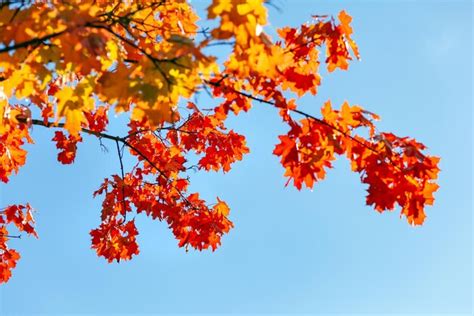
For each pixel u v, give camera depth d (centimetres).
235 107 538
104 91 402
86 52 401
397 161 475
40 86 439
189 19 600
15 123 582
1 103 539
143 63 399
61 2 412
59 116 479
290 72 509
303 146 488
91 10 409
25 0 383
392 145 477
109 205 793
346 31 530
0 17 388
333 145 481
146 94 394
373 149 479
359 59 530
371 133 487
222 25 404
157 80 398
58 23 379
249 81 501
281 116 494
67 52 387
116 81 397
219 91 516
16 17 384
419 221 477
